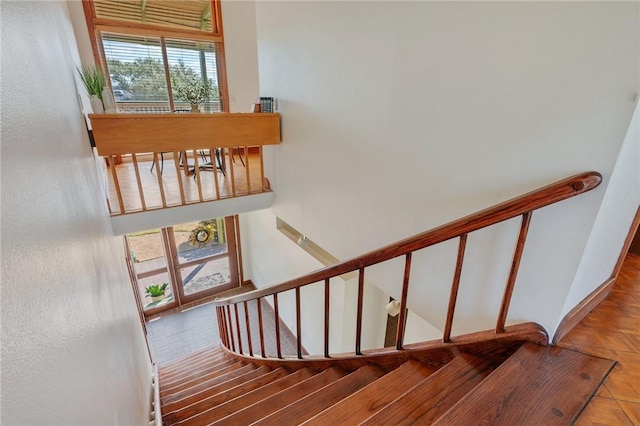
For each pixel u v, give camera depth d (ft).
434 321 6.61
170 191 11.66
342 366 6.17
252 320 18.58
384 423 3.56
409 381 4.65
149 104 16.39
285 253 16.38
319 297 14.01
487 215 4.04
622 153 3.70
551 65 4.02
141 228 10.00
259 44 11.41
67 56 7.17
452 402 3.85
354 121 7.64
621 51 3.43
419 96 5.89
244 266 22.06
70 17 12.78
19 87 2.43
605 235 4.53
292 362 7.32
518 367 3.94
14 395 1.56
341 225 8.87
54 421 2.02
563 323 4.45
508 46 4.41
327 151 8.85
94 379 3.21
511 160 4.70
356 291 12.34
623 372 3.91
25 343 1.76
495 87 4.68
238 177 13.73
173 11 15.81
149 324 18.35
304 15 8.63
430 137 5.85
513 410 3.37
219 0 16.29
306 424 3.92
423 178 6.16
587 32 3.64
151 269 18.79
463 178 5.44
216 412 5.97
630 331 4.66
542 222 4.43
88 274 4.01
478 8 4.65
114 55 14.97
